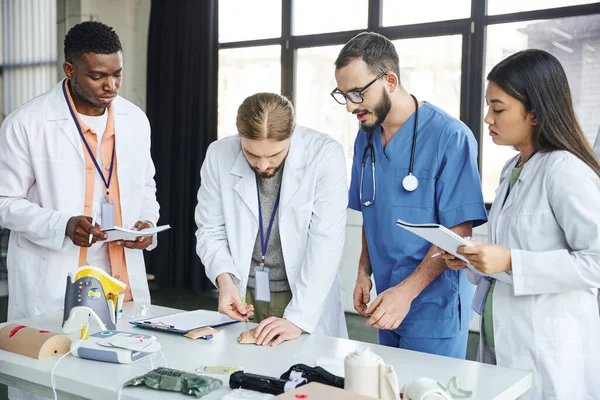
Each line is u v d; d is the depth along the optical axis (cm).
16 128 188
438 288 181
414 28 434
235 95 523
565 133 143
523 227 146
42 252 189
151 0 534
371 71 171
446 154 178
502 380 124
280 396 99
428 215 182
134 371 130
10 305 197
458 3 420
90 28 180
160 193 541
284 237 176
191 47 516
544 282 138
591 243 136
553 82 142
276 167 162
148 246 201
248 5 508
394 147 186
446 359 138
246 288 183
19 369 135
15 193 190
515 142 151
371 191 193
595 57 378
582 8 378
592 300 147
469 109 419
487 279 160
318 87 483
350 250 451
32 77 532
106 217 194
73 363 136
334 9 470
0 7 533
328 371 123
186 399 114
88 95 185
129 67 543
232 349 145
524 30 400
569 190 138
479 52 411
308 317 161
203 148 513
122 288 162
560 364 142
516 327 147
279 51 498
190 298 501
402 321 187
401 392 116
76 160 192
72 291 157
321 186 174
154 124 540
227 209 181
